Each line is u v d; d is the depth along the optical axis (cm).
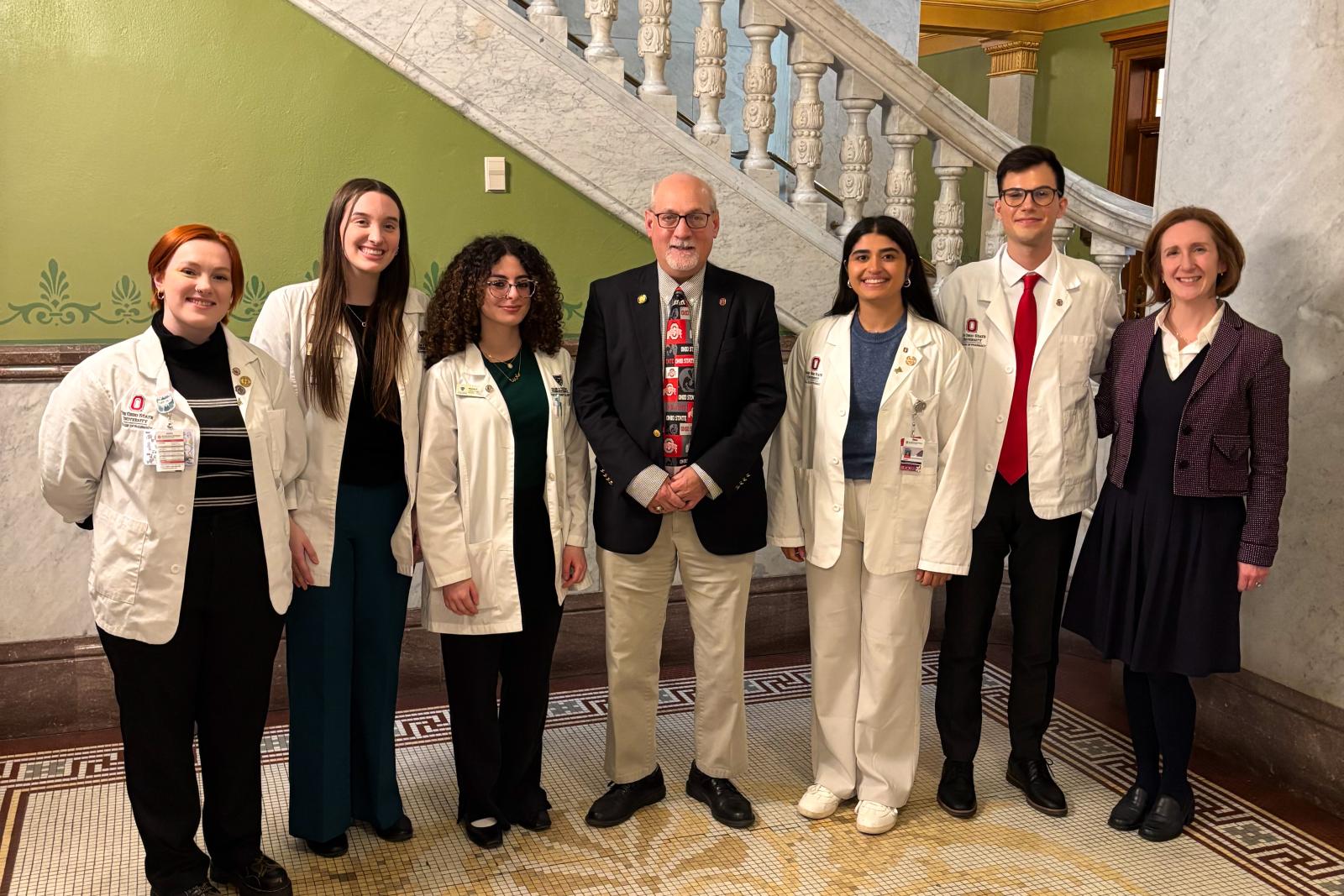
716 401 272
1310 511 311
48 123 333
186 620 235
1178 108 349
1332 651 306
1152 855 280
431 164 365
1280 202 315
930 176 865
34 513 341
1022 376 290
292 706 264
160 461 225
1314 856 281
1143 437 285
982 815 299
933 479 282
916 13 550
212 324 230
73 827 286
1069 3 873
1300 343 312
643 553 278
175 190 346
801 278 406
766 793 311
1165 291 287
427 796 306
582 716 365
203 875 249
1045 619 300
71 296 342
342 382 252
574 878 265
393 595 267
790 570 430
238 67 346
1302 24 306
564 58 371
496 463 262
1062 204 288
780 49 534
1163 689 289
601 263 388
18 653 342
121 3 334
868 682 290
